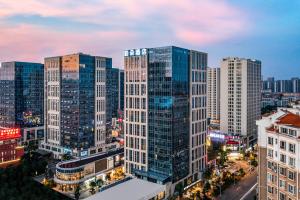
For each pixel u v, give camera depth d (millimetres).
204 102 176750
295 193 82750
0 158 199625
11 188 135500
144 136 159375
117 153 192625
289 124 87750
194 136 167250
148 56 156750
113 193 116250
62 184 159000
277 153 89000
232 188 160125
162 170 151625
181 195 143625
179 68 152625
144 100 158625
